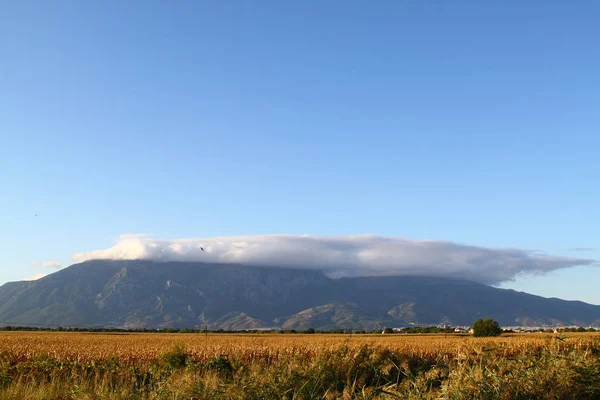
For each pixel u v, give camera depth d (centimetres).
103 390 1420
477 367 1184
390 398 1194
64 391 1514
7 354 3391
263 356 3192
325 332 15688
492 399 1066
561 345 1544
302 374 1423
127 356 3319
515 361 1255
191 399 1271
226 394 1268
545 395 1081
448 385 1129
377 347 1969
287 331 15900
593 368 1193
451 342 4544
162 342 5494
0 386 1595
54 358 2762
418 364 1827
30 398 1436
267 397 1263
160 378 1925
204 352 3541
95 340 6178
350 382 1498
